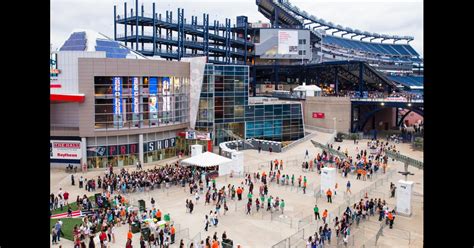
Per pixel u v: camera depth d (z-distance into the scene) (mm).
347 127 87625
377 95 99562
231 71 71250
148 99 59062
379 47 192875
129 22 111375
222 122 70875
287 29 127062
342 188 44094
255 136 76000
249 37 145125
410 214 35094
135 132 57219
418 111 81438
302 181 46938
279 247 26453
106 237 27141
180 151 65000
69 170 52312
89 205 35406
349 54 164625
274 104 78250
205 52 123250
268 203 35906
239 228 31766
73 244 27812
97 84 54531
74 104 55062
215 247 25828
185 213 35250
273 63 133250
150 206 36906
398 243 28703
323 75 122000
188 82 66875
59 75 54406
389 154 49344
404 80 142000
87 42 62375
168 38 115375
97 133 54188
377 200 38438
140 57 66500
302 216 34500
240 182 46406
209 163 44844
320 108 89125
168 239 27719
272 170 52281
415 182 47219
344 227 28844
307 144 71438
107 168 54812
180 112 65125
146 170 53656
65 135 54031
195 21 125000
